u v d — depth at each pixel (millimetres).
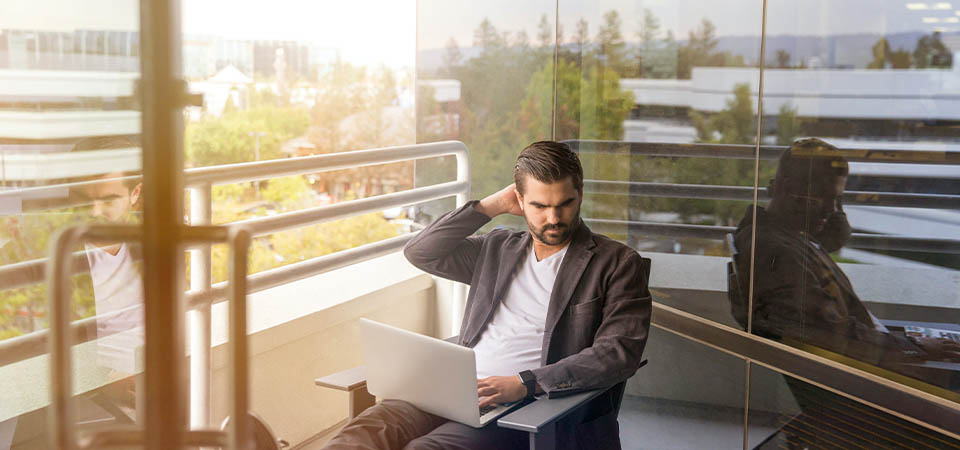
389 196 2545
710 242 2562
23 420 1070
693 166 2588
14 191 1045
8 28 1026
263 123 11570
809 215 2238
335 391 2686
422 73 3521
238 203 11672
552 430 1808
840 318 2184
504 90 3338
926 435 1964
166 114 795
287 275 2156
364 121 11977
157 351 812
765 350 2391
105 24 995
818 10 2148
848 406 2164
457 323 2969
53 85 1015
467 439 1905
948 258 1892
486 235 2441
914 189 1952
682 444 2637
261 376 2375
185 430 836
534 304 2240
